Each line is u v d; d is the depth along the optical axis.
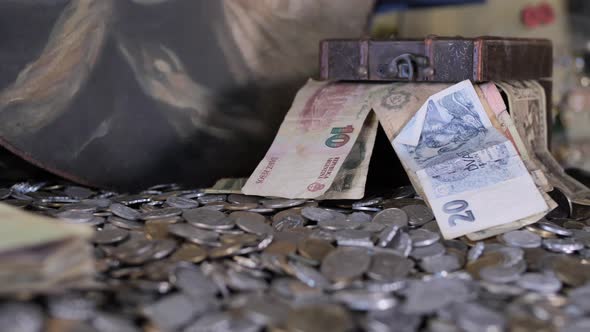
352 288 0.60
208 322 0.56
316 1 0.90
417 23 1.16
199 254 0.64
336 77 0.78
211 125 0.85
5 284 0.55
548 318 0.57
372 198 0.74
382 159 0.79
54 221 0.59
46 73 0.77
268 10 0.87
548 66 0.83
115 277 0.61
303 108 0.78
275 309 0.57
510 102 0.75
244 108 0.86
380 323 0.56
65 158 0.78
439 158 0.72
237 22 0.85
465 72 0.74
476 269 0.63
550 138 0.84
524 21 1.14
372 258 0.64
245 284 0.60
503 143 0.72
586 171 0.90
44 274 0.55
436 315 0.58
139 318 0.57
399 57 0.75
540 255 0.65
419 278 0.62
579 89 1.05
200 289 0.59
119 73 0.80
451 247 0.67
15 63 0.76
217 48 0.84
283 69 0.88
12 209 0.62
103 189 0.81
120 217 0.70
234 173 0.86
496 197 0.69
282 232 0.68
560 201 0.73
